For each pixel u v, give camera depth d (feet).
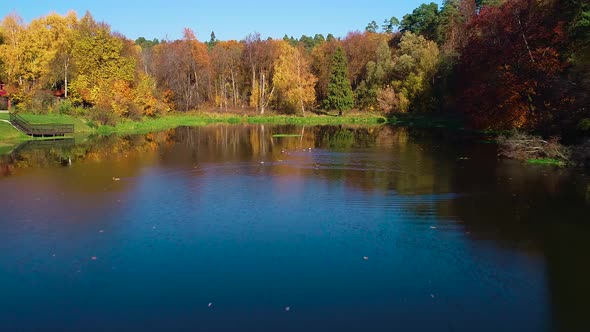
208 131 181.88
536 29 114.52
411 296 34.91
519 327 30.91
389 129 185.16
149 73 260.62
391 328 30.71
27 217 55.26
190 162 96.73
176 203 61.46
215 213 56.75
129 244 46.19
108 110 186.60
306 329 30.63
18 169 87.92
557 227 49.90
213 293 35.65
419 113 229.25
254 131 181.27
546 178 73.72
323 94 296.92
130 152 113.91
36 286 37.19
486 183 71.10
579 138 91.71
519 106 119.65
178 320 31.94
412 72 231.91
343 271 39.37
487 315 32.30
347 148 119.96
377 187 70.08
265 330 30.55
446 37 249.14
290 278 38.11
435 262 41.11
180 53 273.54
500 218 53.16
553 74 104.88
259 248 44.83
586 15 94.32
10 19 196.95
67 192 68.08
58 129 154.92
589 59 90.17
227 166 91.25
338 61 261.24
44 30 206.80
